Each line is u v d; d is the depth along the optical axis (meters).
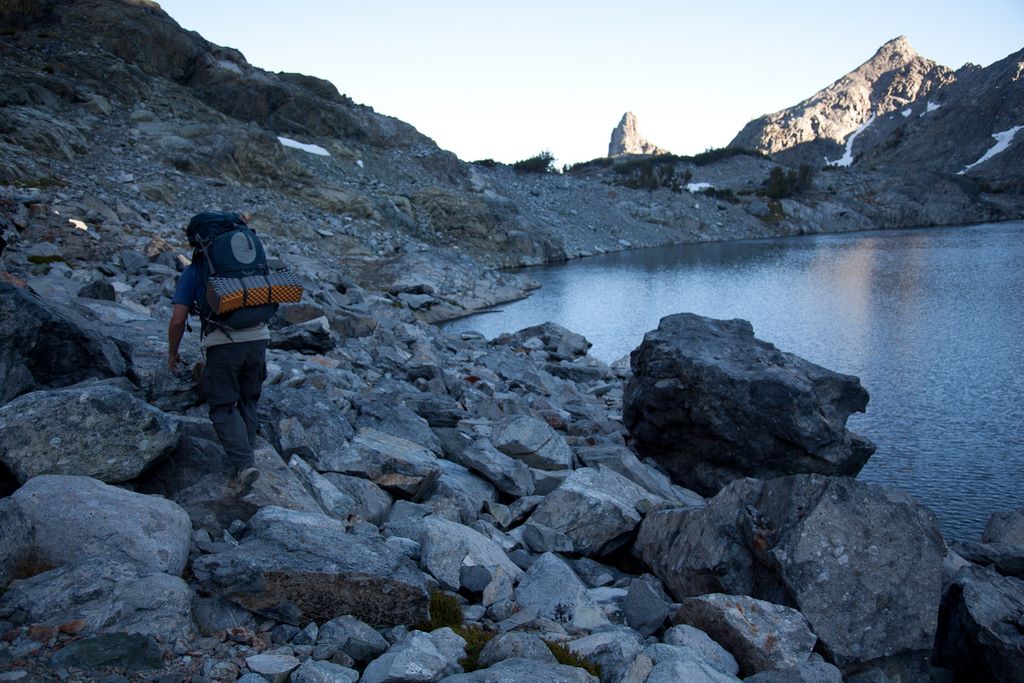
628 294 38.38
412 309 30.78
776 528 6.08
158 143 42.34
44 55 45.19
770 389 9.83
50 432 5.07
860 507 5.88
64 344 6.32
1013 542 8.59
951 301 31.08
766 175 134.75
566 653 4.65
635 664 4.47
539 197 80.88
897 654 5.46
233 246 5.28
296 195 45.78
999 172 151.38
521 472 8.45
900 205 112.38
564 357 21.50
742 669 5.20
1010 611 5.89
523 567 6.65
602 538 7.43
